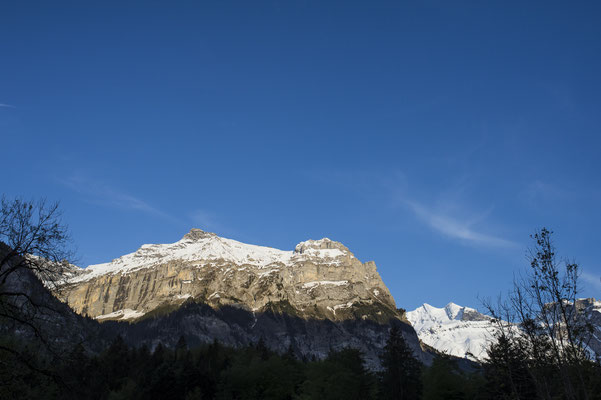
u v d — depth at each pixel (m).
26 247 28.80
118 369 133.50
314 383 99.19
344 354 110.38
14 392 27.70
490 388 62.19
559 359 25.81
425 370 112.69
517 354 29.70
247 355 149.00
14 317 28.06
